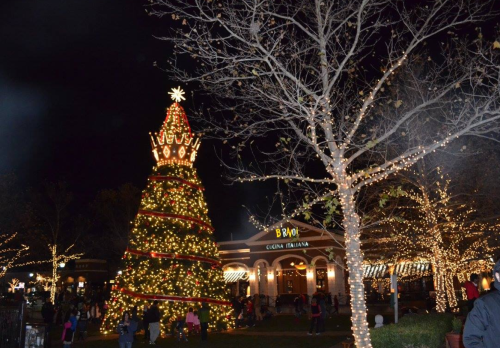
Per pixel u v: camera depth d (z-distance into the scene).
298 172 11.81
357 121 11.08
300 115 11.27
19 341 10.60
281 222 13.02
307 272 44.22
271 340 21.41
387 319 25.81
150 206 25.12
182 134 26.19
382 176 11.09
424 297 41.16
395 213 23.84
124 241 50.16
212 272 25.39
